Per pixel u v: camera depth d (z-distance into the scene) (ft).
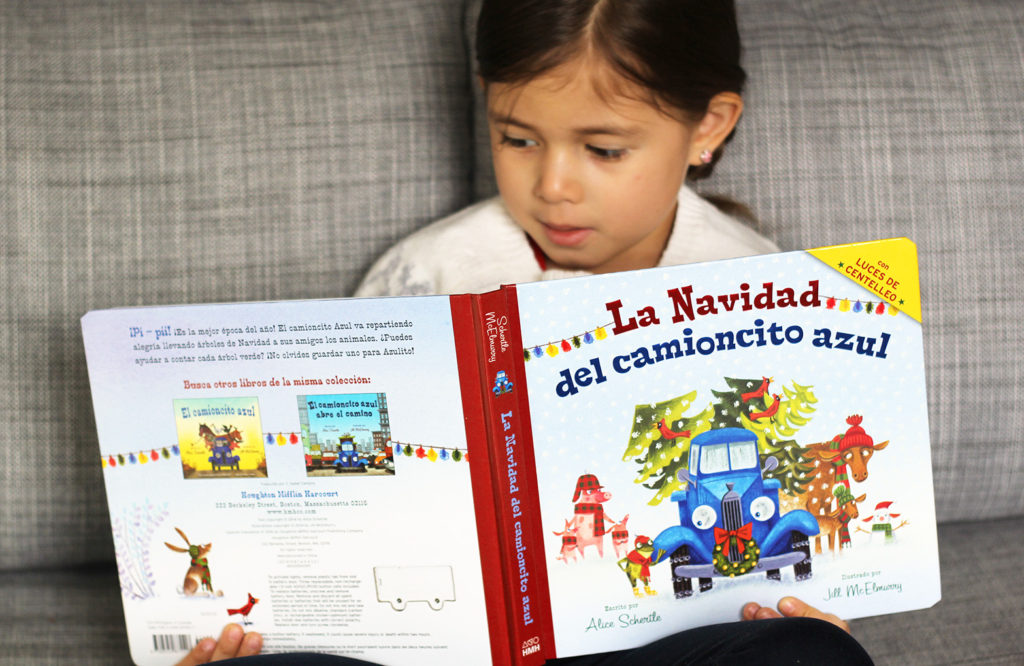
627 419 2.23
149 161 3.24
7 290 3.19
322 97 3.33
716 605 2.33
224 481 2.29
